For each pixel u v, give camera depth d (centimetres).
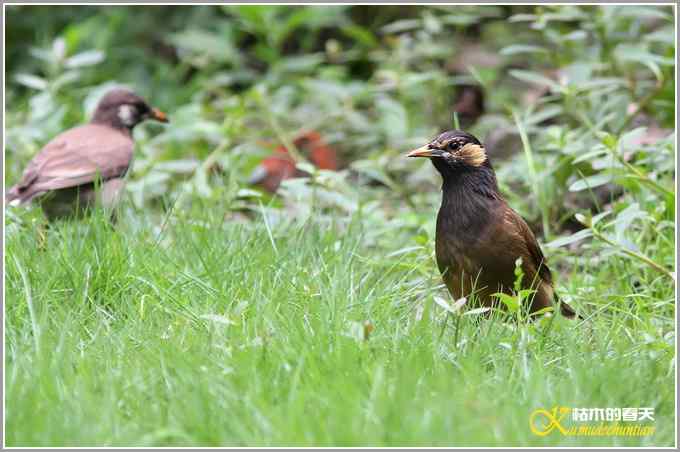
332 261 1041
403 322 927
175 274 1005
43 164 1270
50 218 1277
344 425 707
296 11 2014
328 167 1658
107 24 2045
